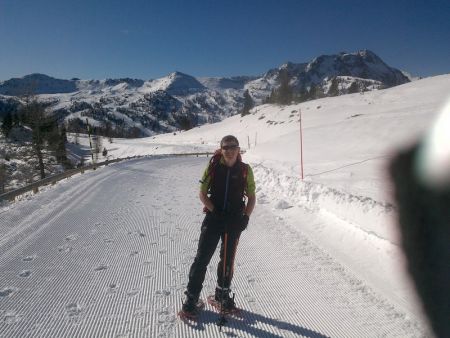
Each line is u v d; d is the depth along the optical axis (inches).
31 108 1549.0
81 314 179.5
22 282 214.4
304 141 1003.9
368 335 161.6
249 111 4345.5
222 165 170.6
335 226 310.0
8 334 161.2
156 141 4224.9
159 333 164.4
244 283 217.0
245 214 173.9
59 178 637.9
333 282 214.1
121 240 300.2
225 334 164.4
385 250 235.0
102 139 4778.5
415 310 173.6
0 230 314.3
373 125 904.9
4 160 1847.9
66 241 293.1
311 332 165.8
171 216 390.0
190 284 174.7
